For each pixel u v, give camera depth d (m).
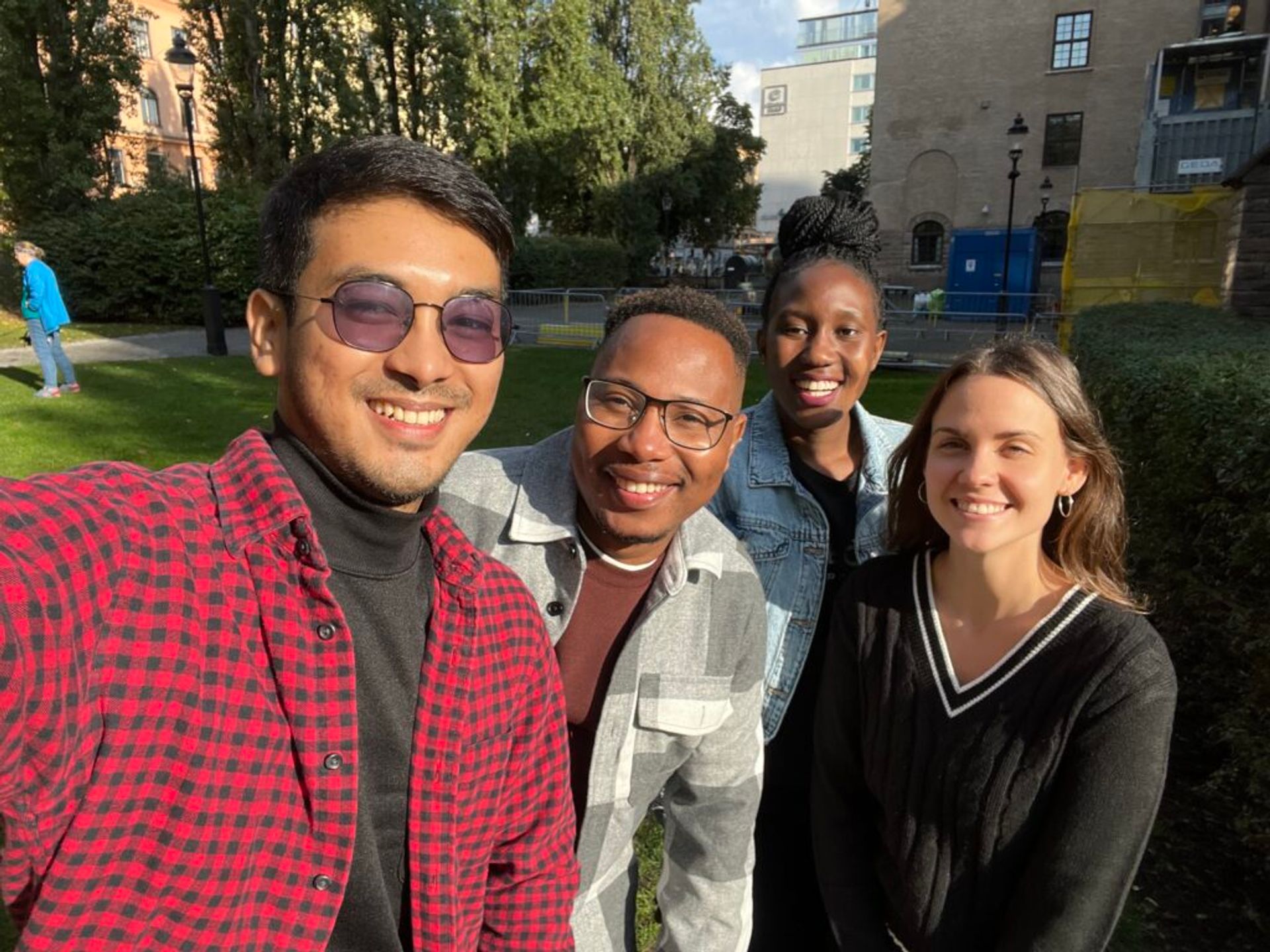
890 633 1.65
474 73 26.41
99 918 0.84
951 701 1.55
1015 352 1.54
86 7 17.75
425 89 24.42
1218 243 13.89
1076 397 1.51
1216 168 16.53
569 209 34.19
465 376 1.06
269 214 1.07
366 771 1.08
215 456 6.97
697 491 1.53
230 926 0.91
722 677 1.65
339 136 21.08
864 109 83.50
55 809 0.80
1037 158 26.80
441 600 1.17
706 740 1.71
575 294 19.97
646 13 34.47
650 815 3.09
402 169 1.02
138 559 0.90
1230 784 3.08
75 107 18.16
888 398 10.12
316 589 0.98
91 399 8.83
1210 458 3.31
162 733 0.87
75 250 17.22
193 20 20.75
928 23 27.61
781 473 2.14
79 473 0.96
